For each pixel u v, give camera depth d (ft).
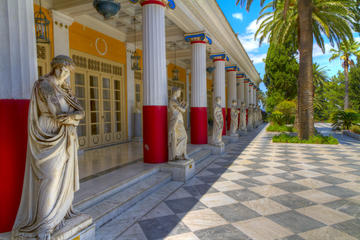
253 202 12.67
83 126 25.43
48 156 7.20
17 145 8.10
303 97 34.19
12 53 8.02
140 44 33.58
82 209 10.16
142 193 13.12
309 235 9.25
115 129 30.42
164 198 13.29
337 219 10.64
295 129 52.29
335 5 34.47
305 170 19.24
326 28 35.14
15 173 8.07
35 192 7.30
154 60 17.62
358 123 51.39
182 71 51.57
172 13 21.54
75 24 23.95
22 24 8.24
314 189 14.62
